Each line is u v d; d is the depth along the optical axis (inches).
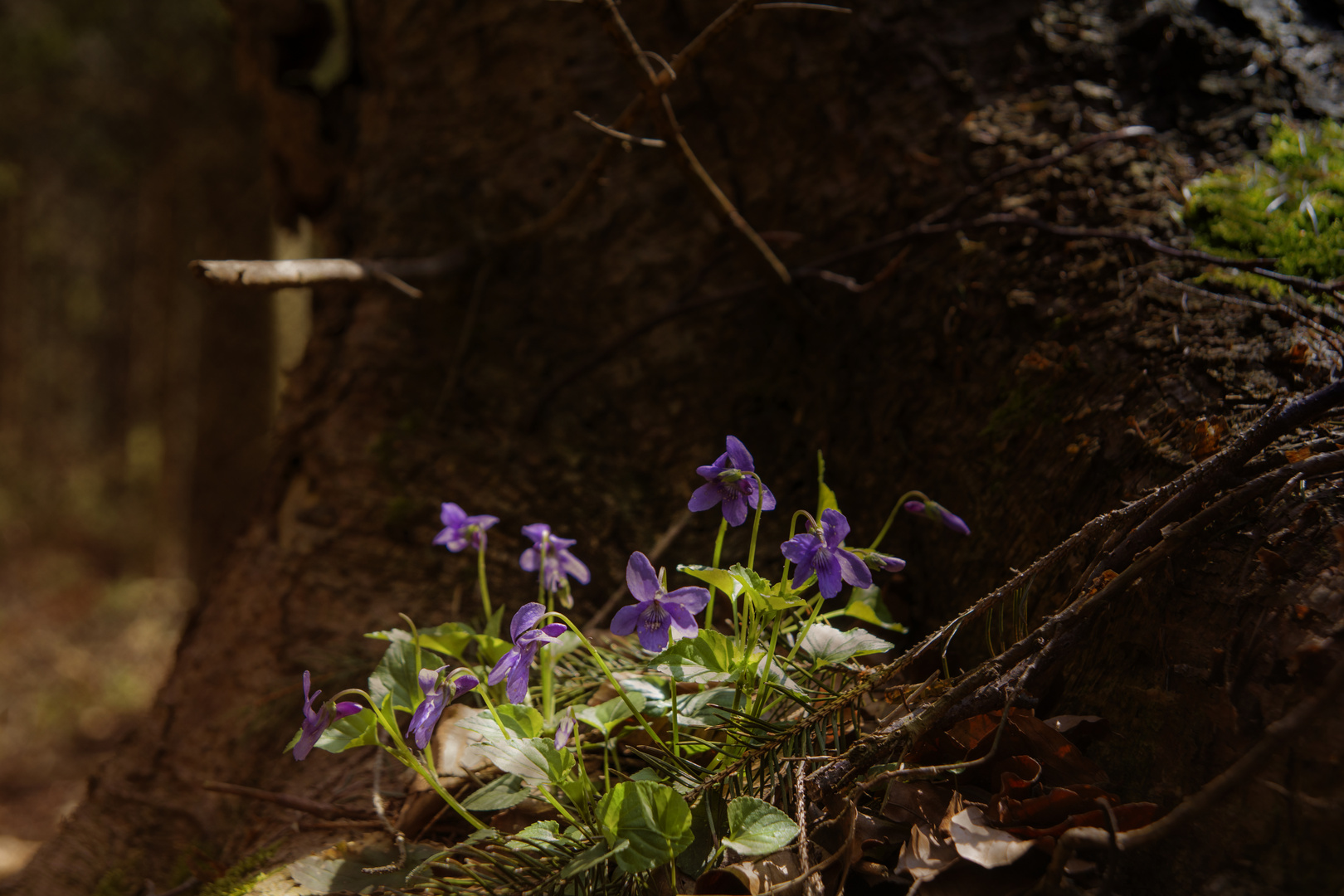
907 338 26.3
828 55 29.1
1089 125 26.2
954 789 20.0
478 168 34.5
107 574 145.5
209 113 87.1
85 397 192.5
